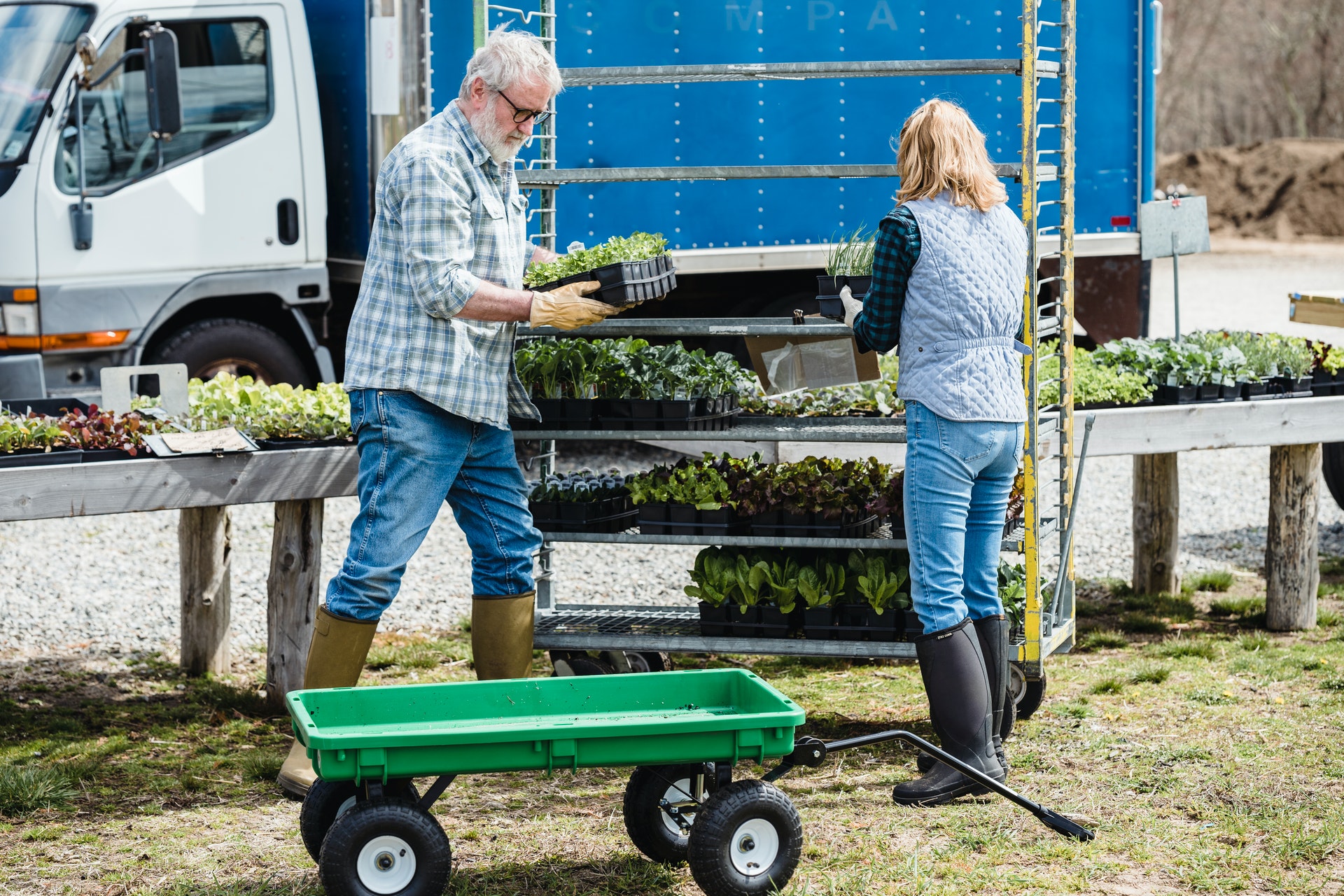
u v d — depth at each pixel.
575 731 2.90
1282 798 3.66
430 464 3.66
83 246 7.09
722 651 4.22
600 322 4.22
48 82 7.02
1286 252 28.17
